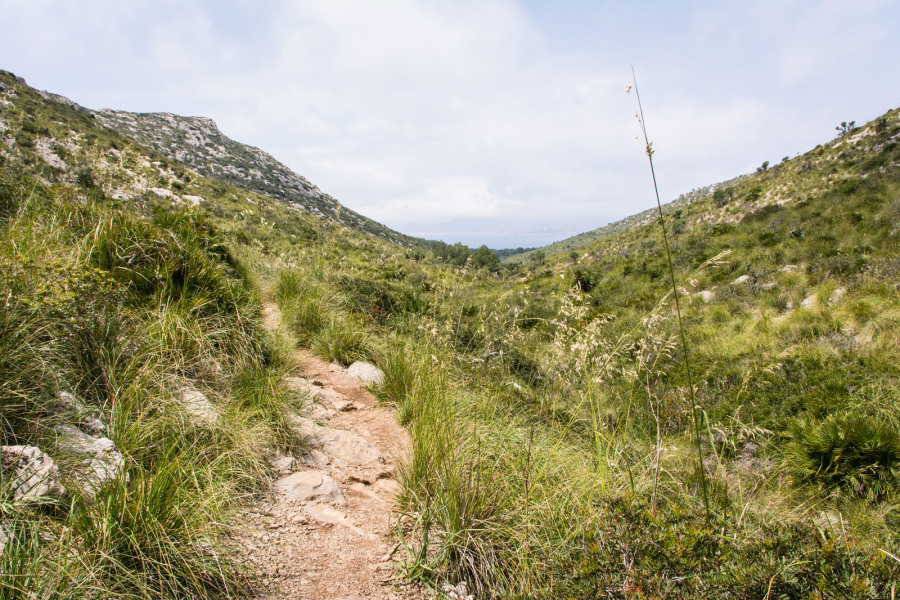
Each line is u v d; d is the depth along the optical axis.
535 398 3.48
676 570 1.63
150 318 3.29
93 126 28.95
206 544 1.84
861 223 14.77
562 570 1.90
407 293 8.36
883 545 2.14
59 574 1.41
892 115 47.88
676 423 3.54
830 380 5.27
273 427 3.12
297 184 109.31
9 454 1.73
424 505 2.55
